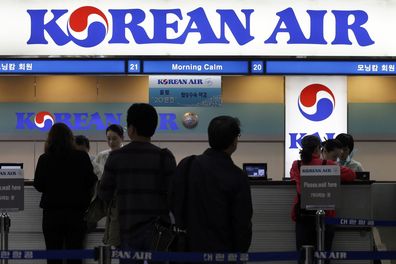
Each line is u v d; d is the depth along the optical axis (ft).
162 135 34.68
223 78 35.19
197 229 13.55
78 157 18.72
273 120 35.06
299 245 20.29
